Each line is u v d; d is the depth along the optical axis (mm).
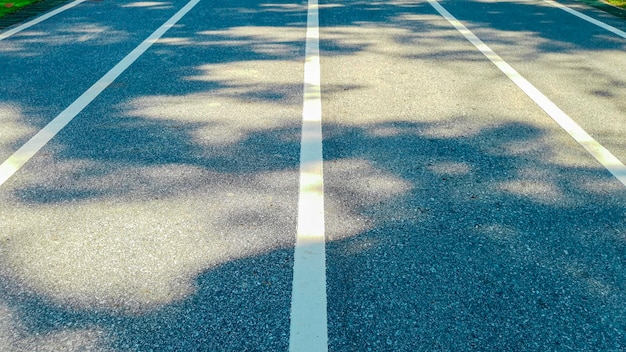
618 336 2332
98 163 3678
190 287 2570
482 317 2418
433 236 2959
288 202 3244
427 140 4051
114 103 4641
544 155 3859
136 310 2438
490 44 6457
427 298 2521
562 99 4855
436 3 8562
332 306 2469
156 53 5969
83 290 2551
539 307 2480
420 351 2238
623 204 3279
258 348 2250
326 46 6297
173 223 3039
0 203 3229
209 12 7836
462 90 5039
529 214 3172
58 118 4352
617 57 6020
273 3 8430
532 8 8312
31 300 2492
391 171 3609
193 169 3602
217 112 4473
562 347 2270
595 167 3701
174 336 2307
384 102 4734
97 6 8258
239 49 6129
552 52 6180
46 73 5344
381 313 2434
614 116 4516
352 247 2861
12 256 2775
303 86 5062
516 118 4457
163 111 4484
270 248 2842
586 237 2977
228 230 2980
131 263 2725
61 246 2850
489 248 2871
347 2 8539
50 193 3332
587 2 8781
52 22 7312
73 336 2305
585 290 2592
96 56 5859
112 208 3178
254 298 2512
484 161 3760
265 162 3699
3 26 7102
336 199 3283
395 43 6457
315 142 3990
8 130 4145
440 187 3430
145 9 8039
